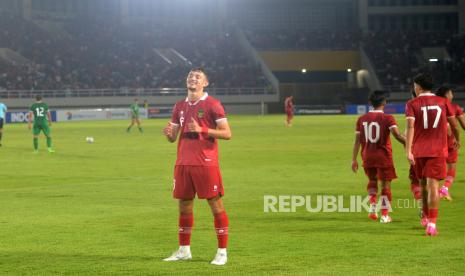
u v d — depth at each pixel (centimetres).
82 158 2750
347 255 962
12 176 2127
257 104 9144
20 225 1245
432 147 1109
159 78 8888
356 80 10062
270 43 9762
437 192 1115
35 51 8650
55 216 1352
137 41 9462
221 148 3172
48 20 9369
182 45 9700
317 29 10156
